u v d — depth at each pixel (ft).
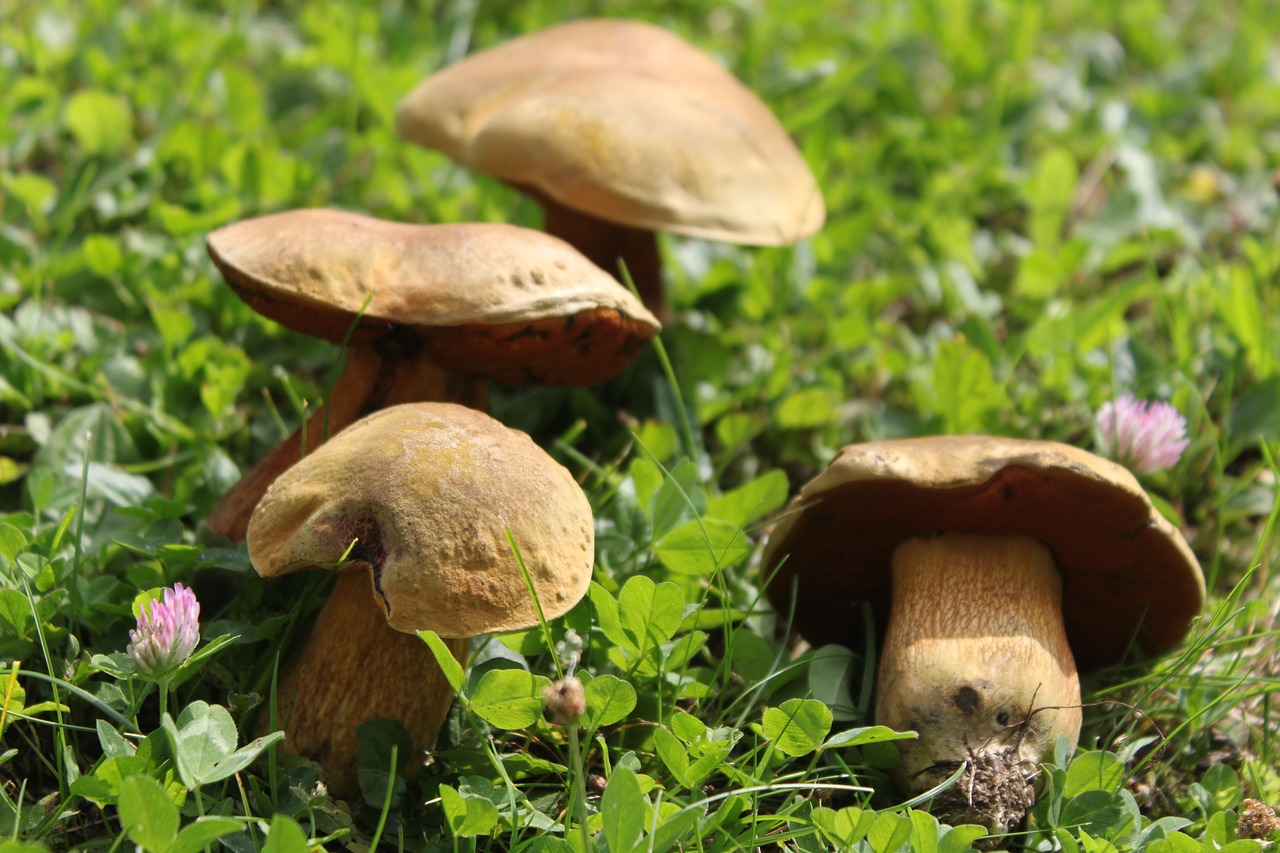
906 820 3.23
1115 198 4.42
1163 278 4.39
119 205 4.07
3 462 3.63
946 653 3.36
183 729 3.22
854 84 5.30
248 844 3.22
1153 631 3.52
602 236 3.88
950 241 4.20
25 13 4.99
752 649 3.46
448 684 3.33
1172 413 3.68
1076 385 3.92
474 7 5.62
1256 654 3.55
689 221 3.71
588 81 3.77
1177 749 3.48
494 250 3.44
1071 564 3.46
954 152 5.01
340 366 3.86
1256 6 6.22
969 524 3.43
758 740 3.41
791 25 5.88
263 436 3.74
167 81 4.50
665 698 3.42
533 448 3.33
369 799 3.28
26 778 3.33
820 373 3.94
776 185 3.80
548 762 3.33
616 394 3.89
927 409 3.94
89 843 3.24
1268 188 4.82
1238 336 3.93
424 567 3.23
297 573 3.43
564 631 3.43
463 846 3.27
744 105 3.88
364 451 3.28
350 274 3.42
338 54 4.75
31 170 4.21
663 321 3.95
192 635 3.25
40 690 3.34
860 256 4.39
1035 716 3.34
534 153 3.71
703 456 3.80
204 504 3.59
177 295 3.89
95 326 3.82
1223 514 3.75
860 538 3.47
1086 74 5.92
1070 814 3.32
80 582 3.40
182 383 3.76
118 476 3.55
